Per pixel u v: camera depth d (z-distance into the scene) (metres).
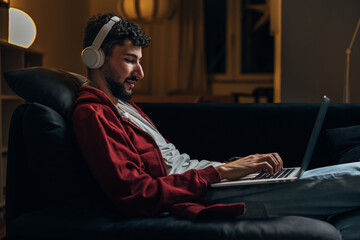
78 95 1.12
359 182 1.04
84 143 0.98
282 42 2.92
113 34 1.14
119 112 1.20
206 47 6.00
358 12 2.85
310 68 2.91
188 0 5.77
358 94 2.86
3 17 2.54
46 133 0.99
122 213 0.95
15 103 2.78
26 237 0.91
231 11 6.06
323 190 1.05
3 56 2.74
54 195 1.01
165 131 1.71
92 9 5.68
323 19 2.88
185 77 5.83
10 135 1.05
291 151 1.69
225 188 1.08
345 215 1.06
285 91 2.94
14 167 1.03
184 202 0.99
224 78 6.09
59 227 0.90
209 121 1.71
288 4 2.90
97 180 0.97
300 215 1.06
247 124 1.70
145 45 1.21
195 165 1.36
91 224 0.90
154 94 5.86
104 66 1.17
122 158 0.99
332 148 1.62
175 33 5.76
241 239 0.84
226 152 1.70
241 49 6.06
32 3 3.79
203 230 0.86
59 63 4.59
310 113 1.71
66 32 4.81
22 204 1.04
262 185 1.08
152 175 1.10
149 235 0.86
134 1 4.40
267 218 0.96
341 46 2.88
